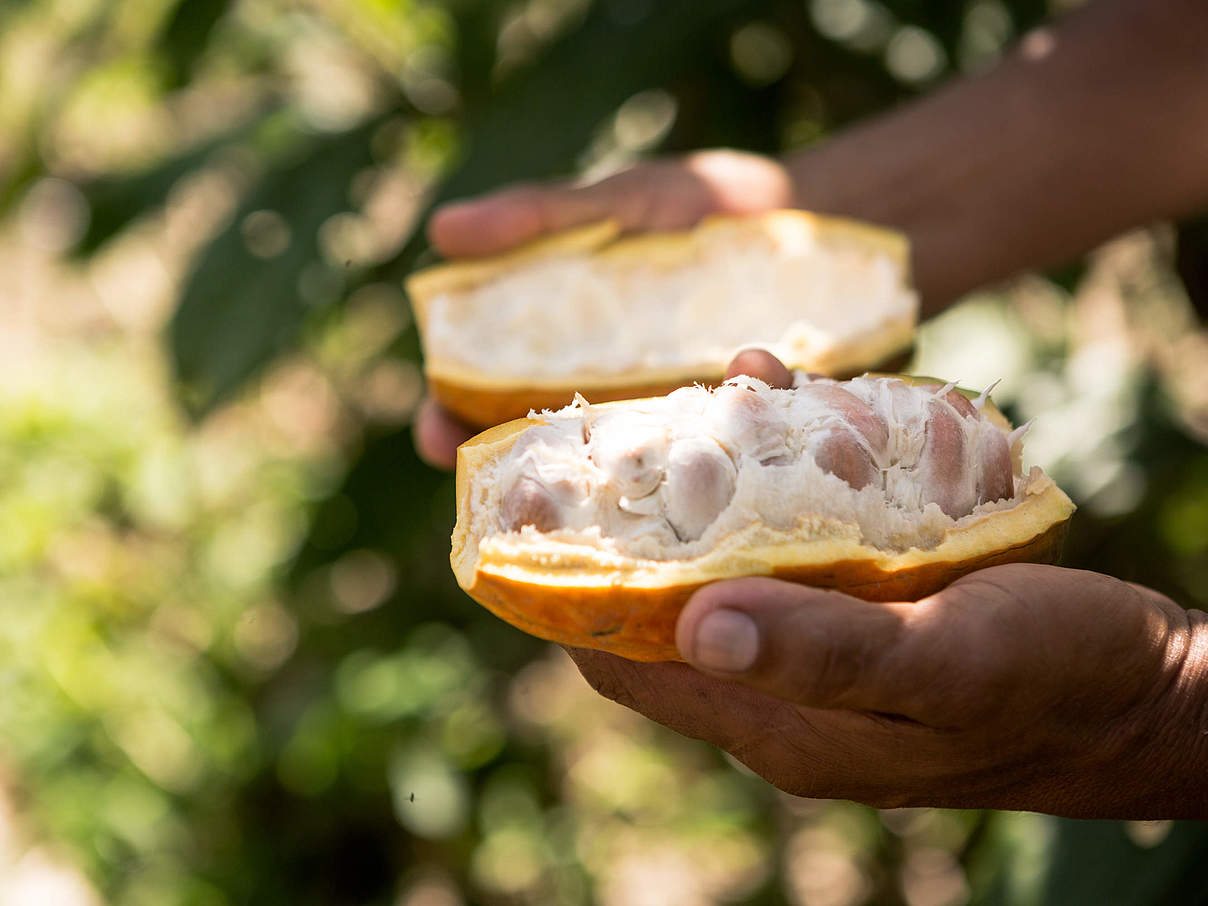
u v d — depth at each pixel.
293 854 0.96
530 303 0.68
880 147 0.71
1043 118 0.69
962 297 0.73
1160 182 0.70
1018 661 0.41
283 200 0.82
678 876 1.05
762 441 0.45
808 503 0.44
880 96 0.87
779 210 0.70
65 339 1.54
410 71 0.85
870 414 0.46
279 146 0.84
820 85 0.87
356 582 1.04
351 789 0.93
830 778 0.46
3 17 0.95
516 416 0.63
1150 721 0.43
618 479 0.44
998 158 0.70
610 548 0.43
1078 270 0.85
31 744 1.02
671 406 0.46
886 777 0.45
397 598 0.95
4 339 1.54
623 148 0.89
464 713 0.98
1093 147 0.69
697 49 0.77
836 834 1.01
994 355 0.83
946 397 0.48
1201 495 0.80
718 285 0.69
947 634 0.40
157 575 1.16
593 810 1.06
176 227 1.44
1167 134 0.69
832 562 0.43
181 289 0.80
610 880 1.04
